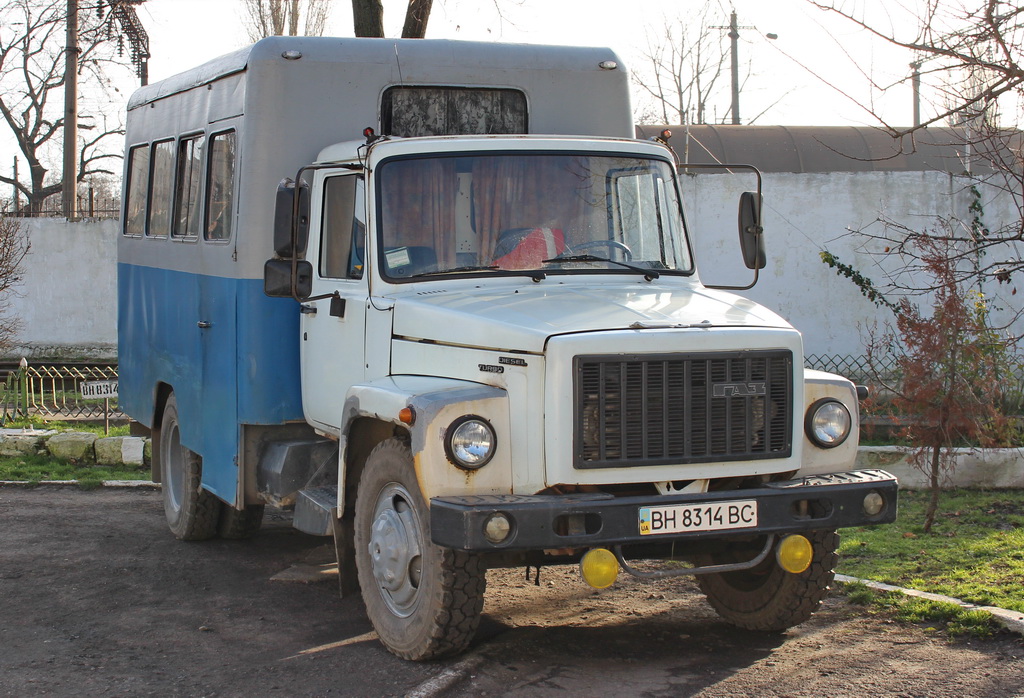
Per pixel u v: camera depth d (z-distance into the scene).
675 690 5.21
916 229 14.03
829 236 14.38
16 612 6.72
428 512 5.36
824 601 6.63
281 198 6.13
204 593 7.20
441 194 6.26
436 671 5.46
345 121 7.12
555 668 5.54
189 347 8.16
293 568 7.82
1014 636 5.82
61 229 18.73
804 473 5.61
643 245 6.52
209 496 8.43
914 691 5.14
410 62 7.23
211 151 7.79
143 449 11.73
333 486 6.99
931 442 8.36
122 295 10.35
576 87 7.60
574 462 5.06
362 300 6.25
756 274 6.64
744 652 5.79
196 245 7.99
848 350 14.35
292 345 7.11
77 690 5.35
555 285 6.13
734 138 20.05
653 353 5.16
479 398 5.19
